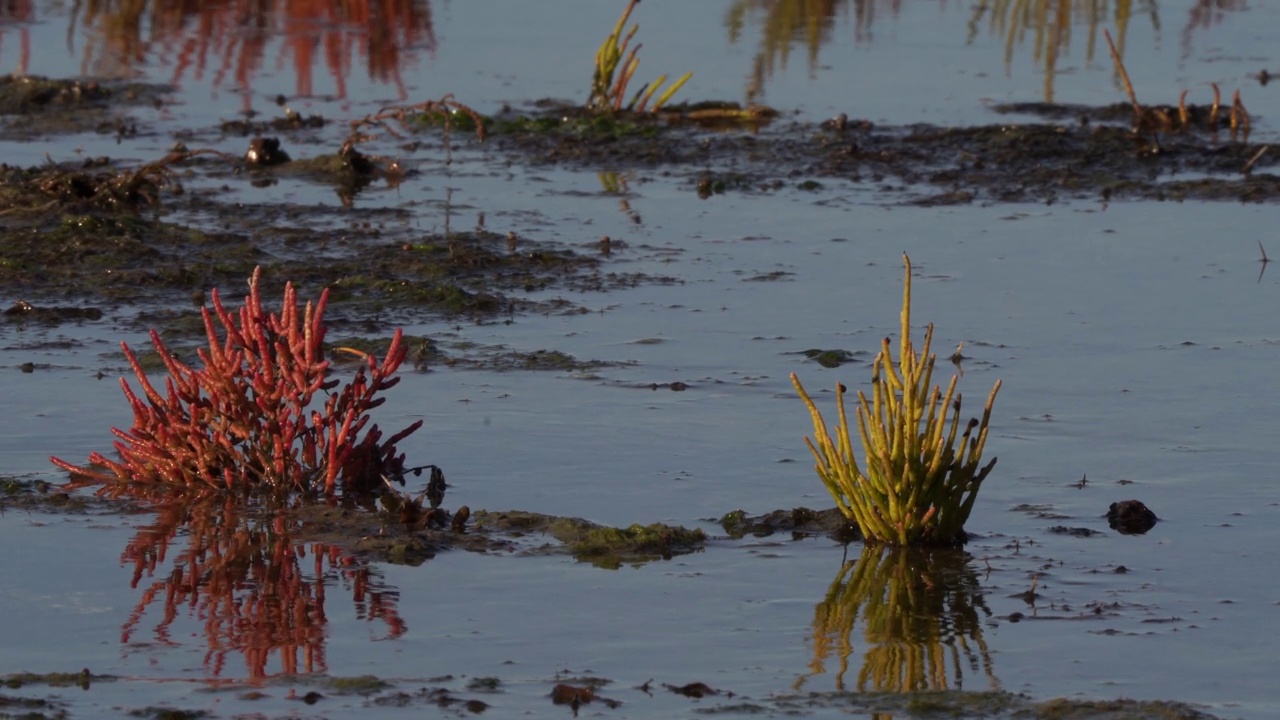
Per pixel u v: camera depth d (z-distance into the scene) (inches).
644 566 373.1
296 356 416.5
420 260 655.8
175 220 717.3
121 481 423.8
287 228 704.4
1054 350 546.0
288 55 1125.1
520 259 662.5
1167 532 394.0
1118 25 1243.8
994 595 357.7
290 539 387.5
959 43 1186.6
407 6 1304.1
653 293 620.1
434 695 306.0
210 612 345.7
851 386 506.6
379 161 831.1
